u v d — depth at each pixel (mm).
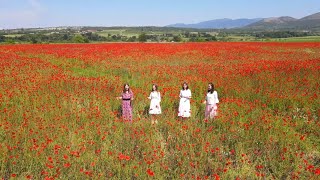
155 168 8305
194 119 12617
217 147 9406
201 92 16672
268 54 36562
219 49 40438
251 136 10578
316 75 19469
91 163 8086
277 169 8906
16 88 15266
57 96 14547
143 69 23766
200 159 8836
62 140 9703
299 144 10180
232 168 8578
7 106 13273
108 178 8023
